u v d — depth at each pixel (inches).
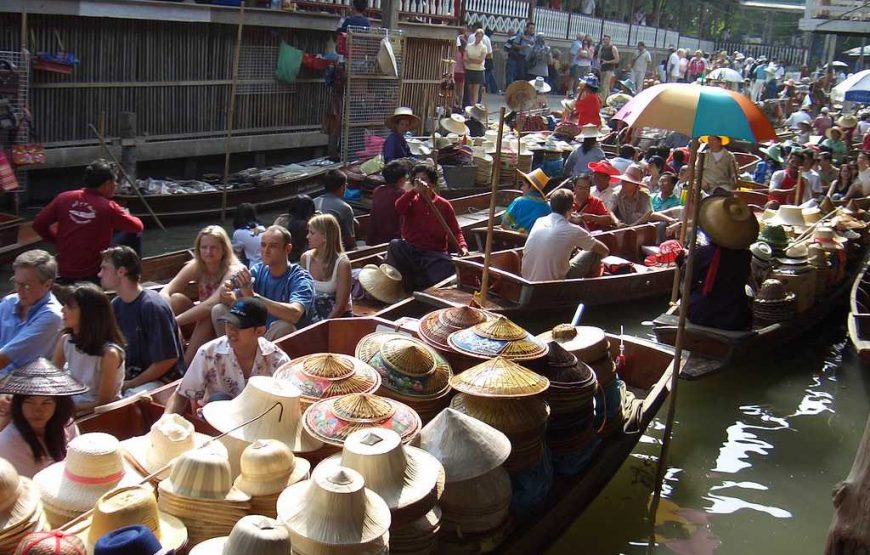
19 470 163.5
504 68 1121.4
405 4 709.3
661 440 287.6
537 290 335.6
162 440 162.6
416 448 168.1
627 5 1546.5
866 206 560.4
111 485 149.9
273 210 539.2
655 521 242.2
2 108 427.8
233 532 126.9
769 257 359.9
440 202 358.9
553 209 355.3
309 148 651.5
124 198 452.4
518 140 589.0
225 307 235.8
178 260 336.8
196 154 555.8
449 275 356.5
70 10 462.9
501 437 181.2
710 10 1941.4
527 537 192.2
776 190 549.3
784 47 2087.8
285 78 608.4
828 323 412.8
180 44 542.3
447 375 204.1
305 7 634.2
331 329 259.0
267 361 203.0
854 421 314.7
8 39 453.4
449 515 175.0
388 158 529.3
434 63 679.1
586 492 220.4
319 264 285.6
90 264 307.0
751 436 297.3
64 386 163.6
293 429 170.9
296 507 142.1
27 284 214.1
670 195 506.9
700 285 319.0
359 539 137.6
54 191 492.7
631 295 377.1
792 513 252.5
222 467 148.8
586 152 566.9
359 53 593.6
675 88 284.4
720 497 257.8
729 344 309.0
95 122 504.7
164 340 221.8
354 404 175.5
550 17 1263.5
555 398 209.2
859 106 1254.9
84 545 129.3
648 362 283.6
